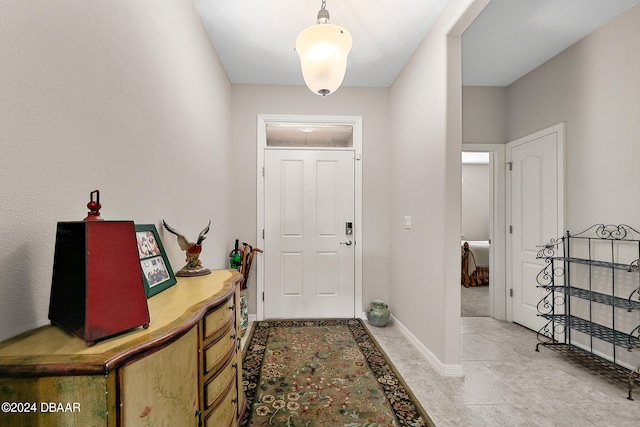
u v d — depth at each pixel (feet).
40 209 2.58
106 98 3.45
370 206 10.71
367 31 7.55
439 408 5.53
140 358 2.27
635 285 6.97
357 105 10.71
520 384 6.40
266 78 10.05
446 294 6.74
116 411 2.07
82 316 2.25
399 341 8.61
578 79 8.27
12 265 2.33
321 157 10.65
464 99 10.88
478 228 23.35
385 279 10.71
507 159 10.82
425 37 7.78
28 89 2.44
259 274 10.44
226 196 9.48
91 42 3.19
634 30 6.89
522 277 10.19
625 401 5.80
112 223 2.48
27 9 2.42
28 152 2.45
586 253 8.05
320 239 10.61
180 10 5.68
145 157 4.33
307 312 10.57
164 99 4.97
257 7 6.62
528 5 6.84
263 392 5.98
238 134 10.41
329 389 6.11
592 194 7.89
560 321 8.01
